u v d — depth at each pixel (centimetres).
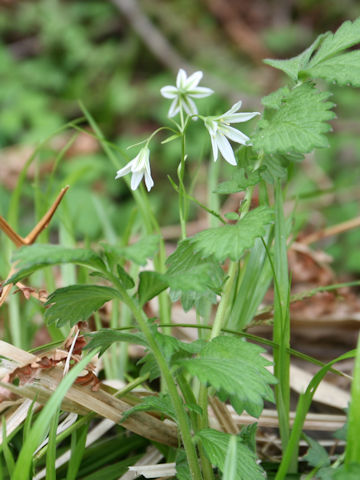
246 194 33
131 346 47
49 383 32
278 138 30
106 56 171
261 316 42
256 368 29
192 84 34
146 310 52
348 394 43
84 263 27
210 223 46
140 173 32
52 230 98
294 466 35
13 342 46
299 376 44
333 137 132
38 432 27
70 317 31
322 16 201
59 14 178
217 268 32
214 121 32
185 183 127
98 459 38
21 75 163
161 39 175
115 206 120
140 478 36
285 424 34
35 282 51
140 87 163
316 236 62
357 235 97
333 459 36
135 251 25
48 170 126
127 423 33
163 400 32
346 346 57
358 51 32
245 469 29
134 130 153
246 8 199
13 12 187
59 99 166
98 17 188
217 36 189
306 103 31
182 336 52
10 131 141
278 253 35
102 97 162
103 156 137
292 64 34
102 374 46
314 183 112
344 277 92
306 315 56
